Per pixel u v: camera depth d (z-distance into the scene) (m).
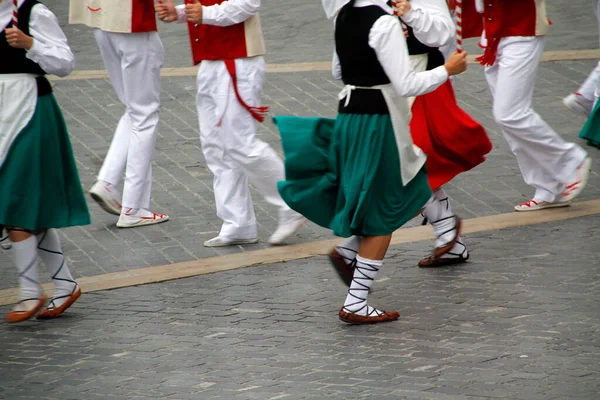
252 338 10.76
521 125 14.31
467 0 14.48
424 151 12.23
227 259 13.38
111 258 13.58
